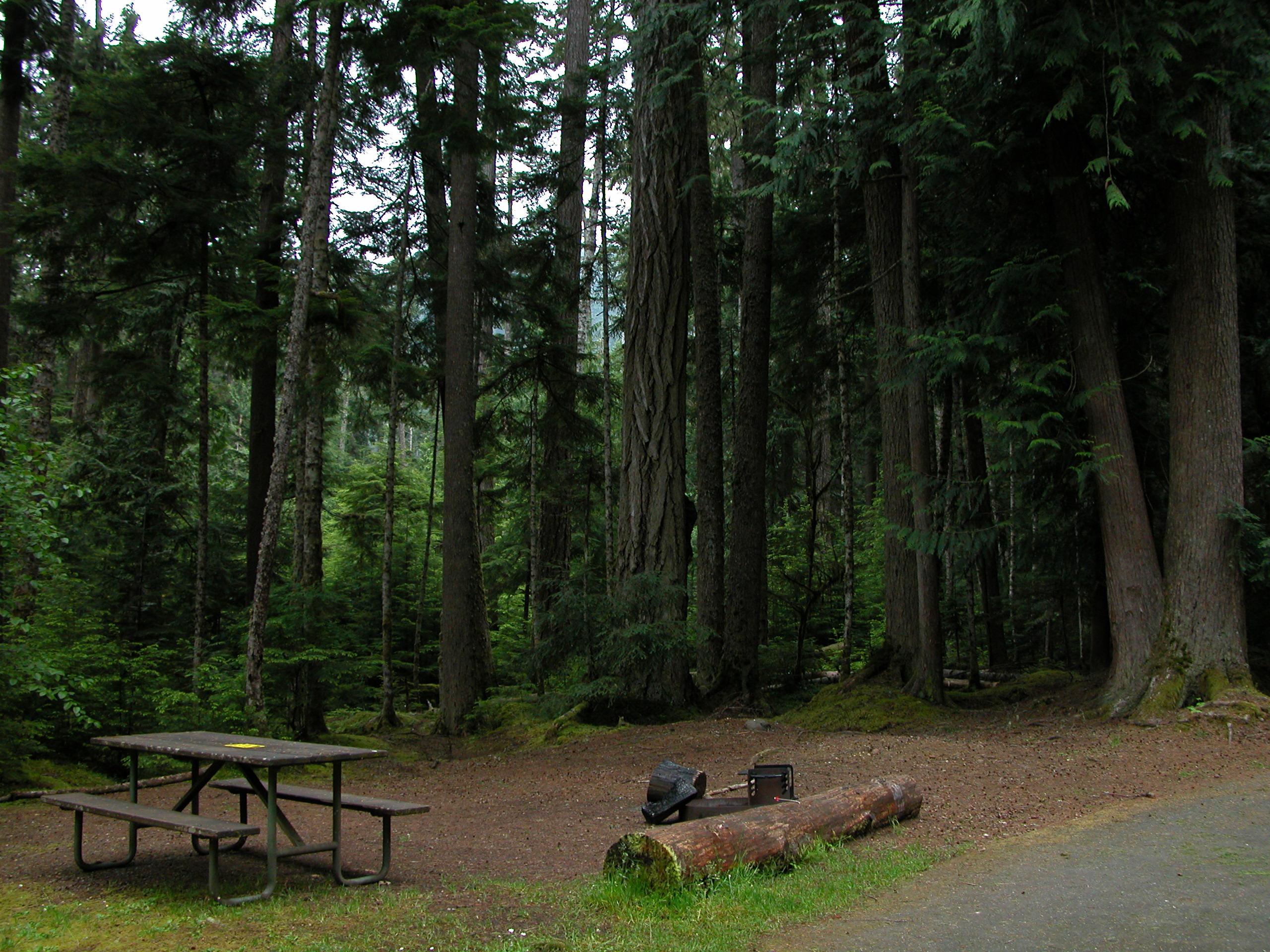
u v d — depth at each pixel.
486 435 20.48
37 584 9.43
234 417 27.28
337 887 5.42
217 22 15.93
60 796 6.19
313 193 12.44
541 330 20.69
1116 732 9.98
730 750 11.31
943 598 20.77
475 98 15.16
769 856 5.50
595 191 19.50
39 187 14.48
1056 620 21.31
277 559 22.25
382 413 22.12
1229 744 8.98
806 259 17.80
